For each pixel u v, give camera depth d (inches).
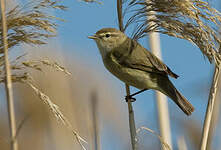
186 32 247.4
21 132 370.3
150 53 337.7
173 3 241.8
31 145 356.5
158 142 310.2
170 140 304.2
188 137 346.0
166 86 327.6
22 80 212.7
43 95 211.0
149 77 331.3
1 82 211.2
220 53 243.6
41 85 365.7
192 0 237.1
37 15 219.6
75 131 213.3
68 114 350.6
